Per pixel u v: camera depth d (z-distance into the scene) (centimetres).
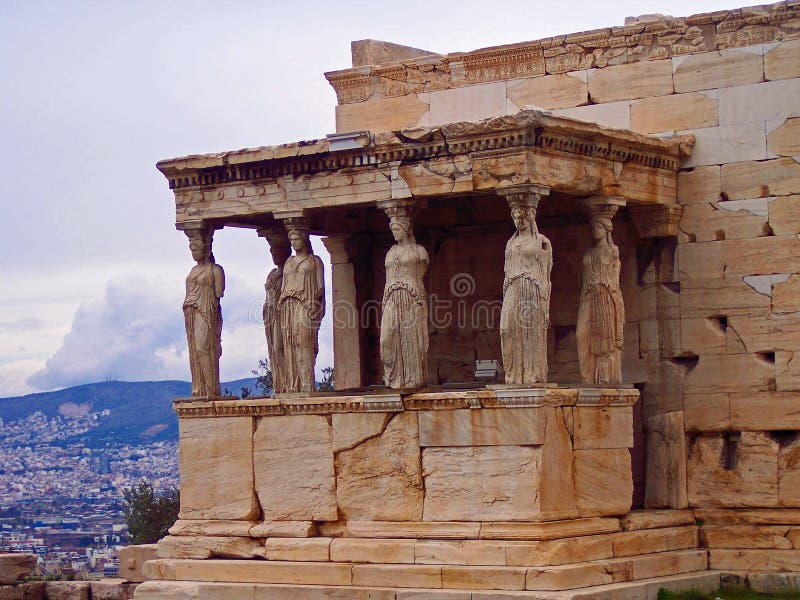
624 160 2450
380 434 2375
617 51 2609
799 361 2462
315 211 2541
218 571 2448
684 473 2531
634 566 2330
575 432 2323
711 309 2528
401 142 2383
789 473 2467
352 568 2345
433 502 2331
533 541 2239
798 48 2486
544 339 2292
